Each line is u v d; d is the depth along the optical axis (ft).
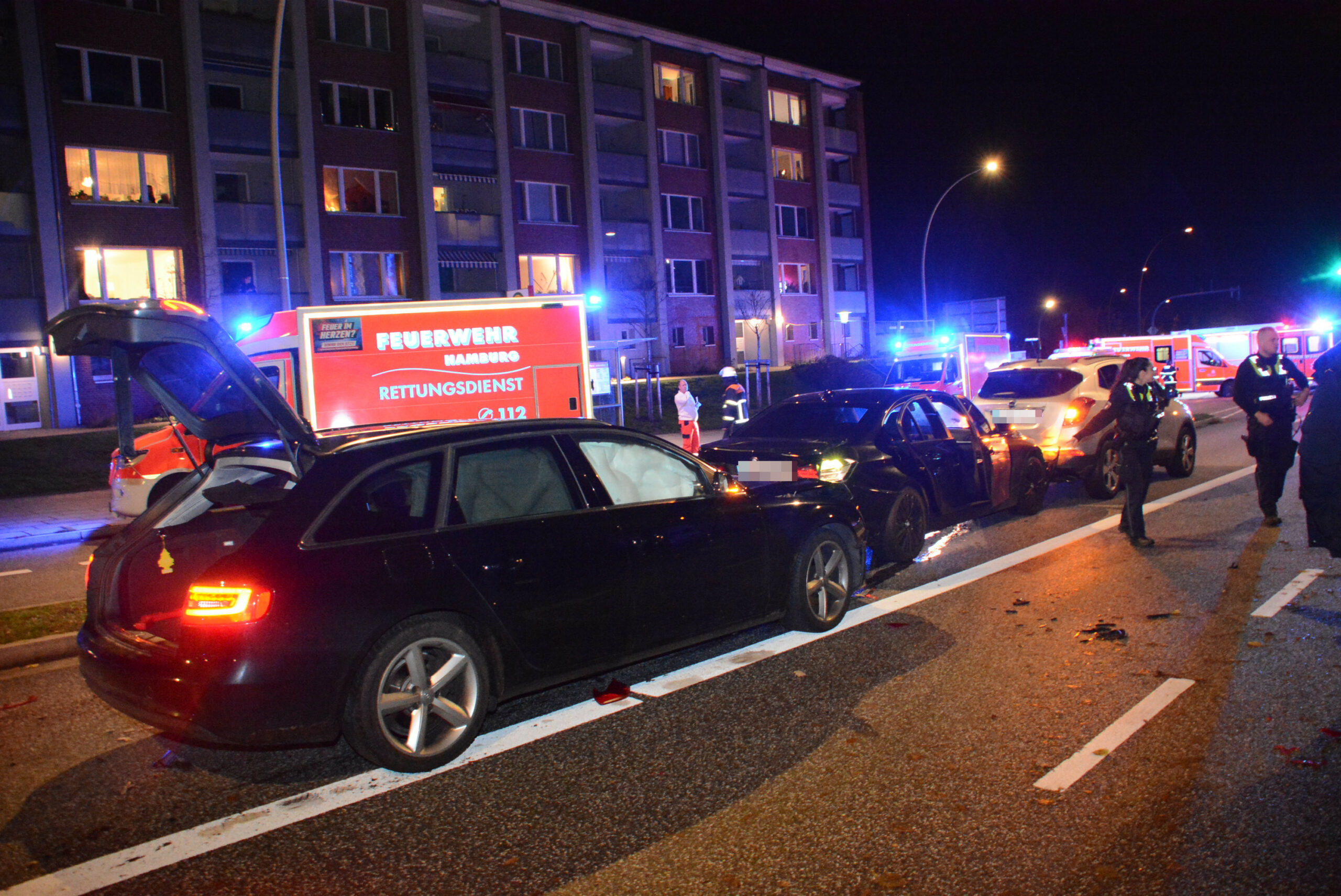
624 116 128.47
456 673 13.28
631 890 9.82
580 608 14.56
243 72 97.66
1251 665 16.05
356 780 12.89
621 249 128.47
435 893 9.91
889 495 24.43
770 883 9.84
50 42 86.48
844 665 17.03
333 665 12.04
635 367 95.30
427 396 36.78
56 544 38.14
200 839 11.34
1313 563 23.38
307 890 10.08
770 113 146.92
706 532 16.65
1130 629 18.60
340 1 104.17
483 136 114.62
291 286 100.83
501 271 116.26
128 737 14.93
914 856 10.28
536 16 120.57
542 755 13.51
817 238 154.71
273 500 13.33
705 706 15.21
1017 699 14.96
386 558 12.67
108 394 89.30
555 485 14.96
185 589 15.39
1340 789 11.40
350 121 104.73
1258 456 28.37
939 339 68.44
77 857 11.00
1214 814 10.93
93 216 89.04
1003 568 24.71
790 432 26.84
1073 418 34.81
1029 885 9.63
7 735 15.16
